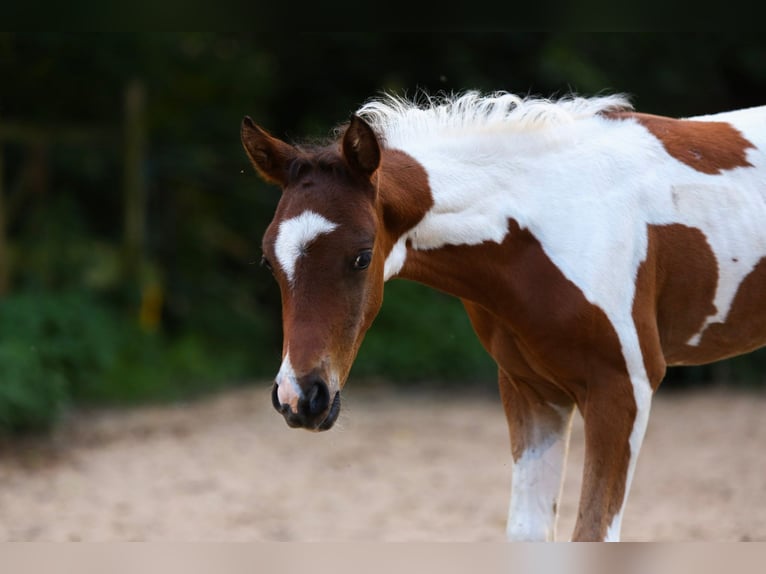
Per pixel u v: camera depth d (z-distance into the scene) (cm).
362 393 1617
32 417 1266
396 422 1423
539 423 617
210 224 1798
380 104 600
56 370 1398
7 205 1572
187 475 1127
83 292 1534
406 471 1152
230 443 1280
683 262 590
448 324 1706
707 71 1816
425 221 566
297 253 502
